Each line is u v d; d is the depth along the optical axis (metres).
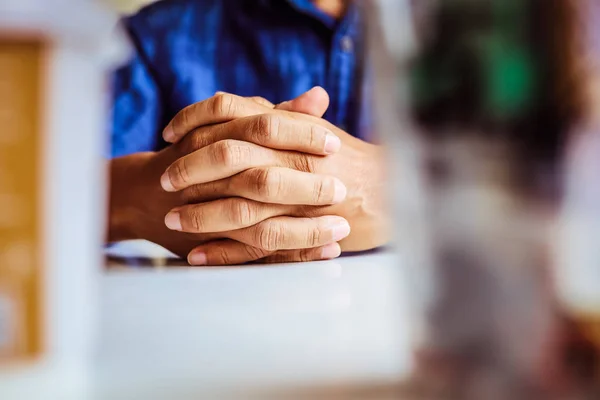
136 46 1.10
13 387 0.22
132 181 0.73
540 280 0.18
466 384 0.19
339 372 0.22
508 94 0.17
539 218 0.18
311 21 1.11
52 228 0.29
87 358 0.25
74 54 0.31
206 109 0.66
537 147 0.18
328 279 0.45
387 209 0.20
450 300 0.19
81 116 0.32
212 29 1.17
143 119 1.07
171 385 0.22
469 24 0.18
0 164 0.29
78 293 0.29
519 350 0.19
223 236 0.61
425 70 0.18
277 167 0.59
